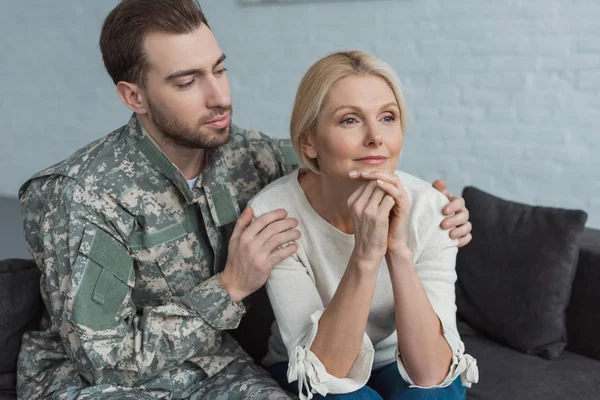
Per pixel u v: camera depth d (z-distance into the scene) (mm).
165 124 1381
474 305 1955
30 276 1611
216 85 1363
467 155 3393
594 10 2979
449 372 1301
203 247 1501
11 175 4633
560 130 3152
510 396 1647
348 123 1283
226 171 1509
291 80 3758
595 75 3027
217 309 1369
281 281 1385
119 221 1402
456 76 3334
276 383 1454
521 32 3146
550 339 1833
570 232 1831
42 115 4453
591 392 1669
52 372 1507
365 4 3471
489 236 1940
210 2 3881
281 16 3703
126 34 1357
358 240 1258
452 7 3271
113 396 1362
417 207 1425
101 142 1486
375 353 1479
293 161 1740
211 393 1445
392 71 1314
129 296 1412
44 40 4316
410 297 1282
